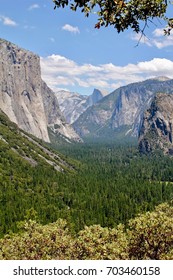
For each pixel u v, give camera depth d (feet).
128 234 118.11
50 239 121.49
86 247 115.24
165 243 110.42
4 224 378.32
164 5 55.77
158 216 115.24
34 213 422.82
